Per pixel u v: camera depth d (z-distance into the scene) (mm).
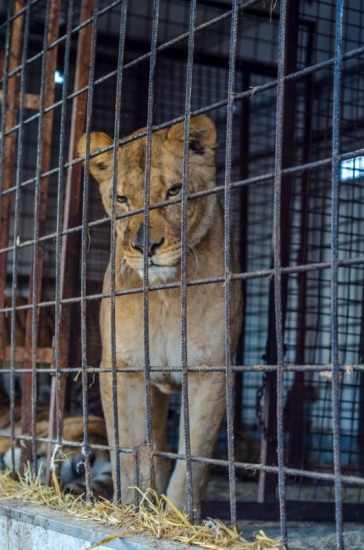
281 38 2211
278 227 2189
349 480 1897
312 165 2068
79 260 6840
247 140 6805
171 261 3410
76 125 3982
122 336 3625
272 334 4762
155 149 3502
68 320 3900
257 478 6121
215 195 3764
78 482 4742
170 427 6730
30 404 4074
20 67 3979
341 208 7305
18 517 3080
